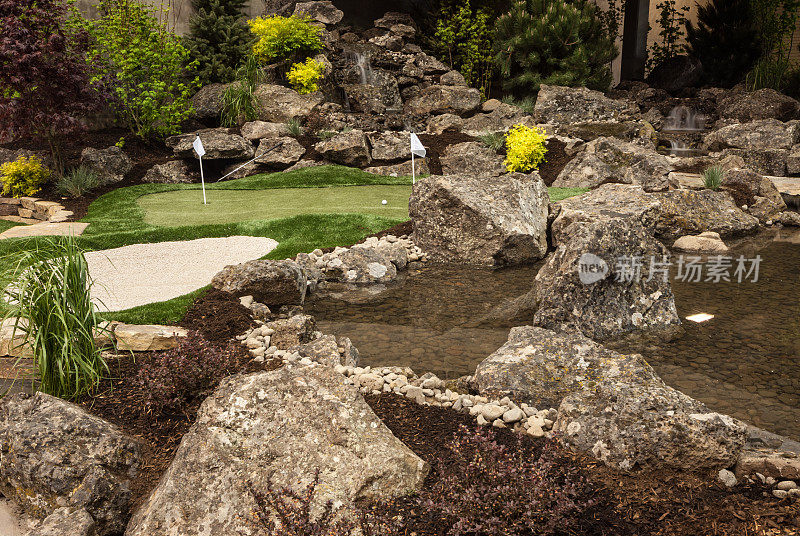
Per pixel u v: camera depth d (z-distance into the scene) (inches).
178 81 681.0
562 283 239.8
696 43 917.2
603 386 153.9
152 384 165.5
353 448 129.6
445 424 159.5
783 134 620.7
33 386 178.2
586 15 783.1
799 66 842.8
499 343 230.2
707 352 215.6
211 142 576.1
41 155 550.3
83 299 186.2
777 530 113.0
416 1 940.6
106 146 600.1
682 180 501.4
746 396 183.3
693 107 786.8
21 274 182.1
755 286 286.0
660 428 135.5
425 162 583.2
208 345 188.1
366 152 577.0
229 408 133.8
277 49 722.8
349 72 777.6
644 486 129.4
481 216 337.7
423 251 358.3
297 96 665.0
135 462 142.6
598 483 130.2
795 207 460.1
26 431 137.6
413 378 197.0
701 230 385.7
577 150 576.4
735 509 120.3
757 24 862.5
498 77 879.7
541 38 760.3
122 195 502.0
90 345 181.5
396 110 753.6
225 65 707.4
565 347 188.2
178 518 118.4
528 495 114.2
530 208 361.7
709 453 133.3
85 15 641.0
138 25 610.9
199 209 444.8
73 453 136.0
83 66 507.8
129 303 259.3
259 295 272.1
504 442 147.4
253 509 119.0
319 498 120.9
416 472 131.7
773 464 131.8
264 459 127.2
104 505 130.6
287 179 534.9
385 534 113.4
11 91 494.0
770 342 222.5
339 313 267.7
